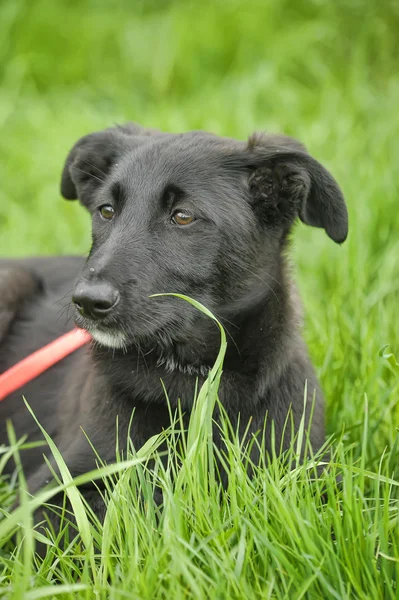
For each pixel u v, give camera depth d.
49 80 12.70
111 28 13.04
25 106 11.90
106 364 4.96
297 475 4.28
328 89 11.35
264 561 3.84
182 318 4.82
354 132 10.18
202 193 4.88
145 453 4.23
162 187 4.88
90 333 4.77
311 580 3.60
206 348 4.91
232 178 5.03
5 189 10.35
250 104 10.96
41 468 5.34
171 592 3.64
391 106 10.65
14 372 5.73
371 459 4.96
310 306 6.85
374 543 3.95
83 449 4.88
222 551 3.74
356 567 3.84
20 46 12.80
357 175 8.97
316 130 10.14
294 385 4.96
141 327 4.70
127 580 3.69
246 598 3.61
